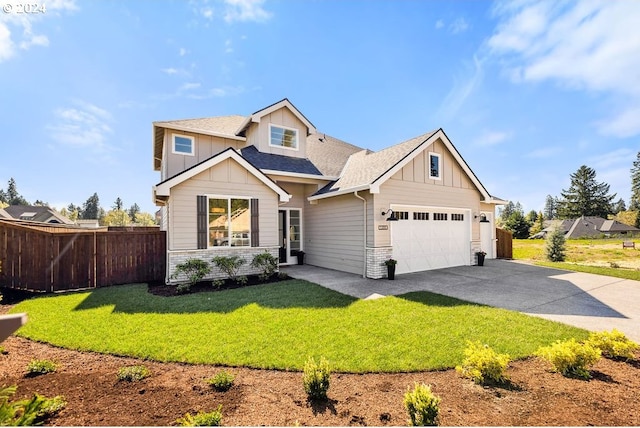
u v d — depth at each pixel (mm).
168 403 3072
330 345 4570
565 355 3645
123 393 3252
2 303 7078
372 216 10453
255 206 10688
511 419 2791
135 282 9602
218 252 9984
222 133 13953
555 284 9234
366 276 10617
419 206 11641
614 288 8633
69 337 4836
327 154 16484
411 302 7047
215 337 4871
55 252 8555
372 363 3996
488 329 5258
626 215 58844
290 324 5496
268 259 10289
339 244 12188
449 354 4266
